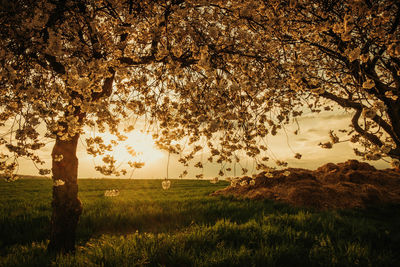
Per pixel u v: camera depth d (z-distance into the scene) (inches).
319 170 546.3
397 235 229.9
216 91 139.4
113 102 205.6
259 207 362.0
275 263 168.1
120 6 145.3
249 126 163.0
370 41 126.7
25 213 338.6
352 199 383.9
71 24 148.1
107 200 436.8
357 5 114.7
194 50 145.1
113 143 174.1
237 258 165.0
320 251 187.2
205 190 660.1
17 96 154.9
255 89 143.3
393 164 115.3
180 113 187.5
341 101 165.8
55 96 153.6
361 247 191.9
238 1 149.3
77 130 143.9
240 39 166.4
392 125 161.2
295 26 179.2
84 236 261.9
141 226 298.8
